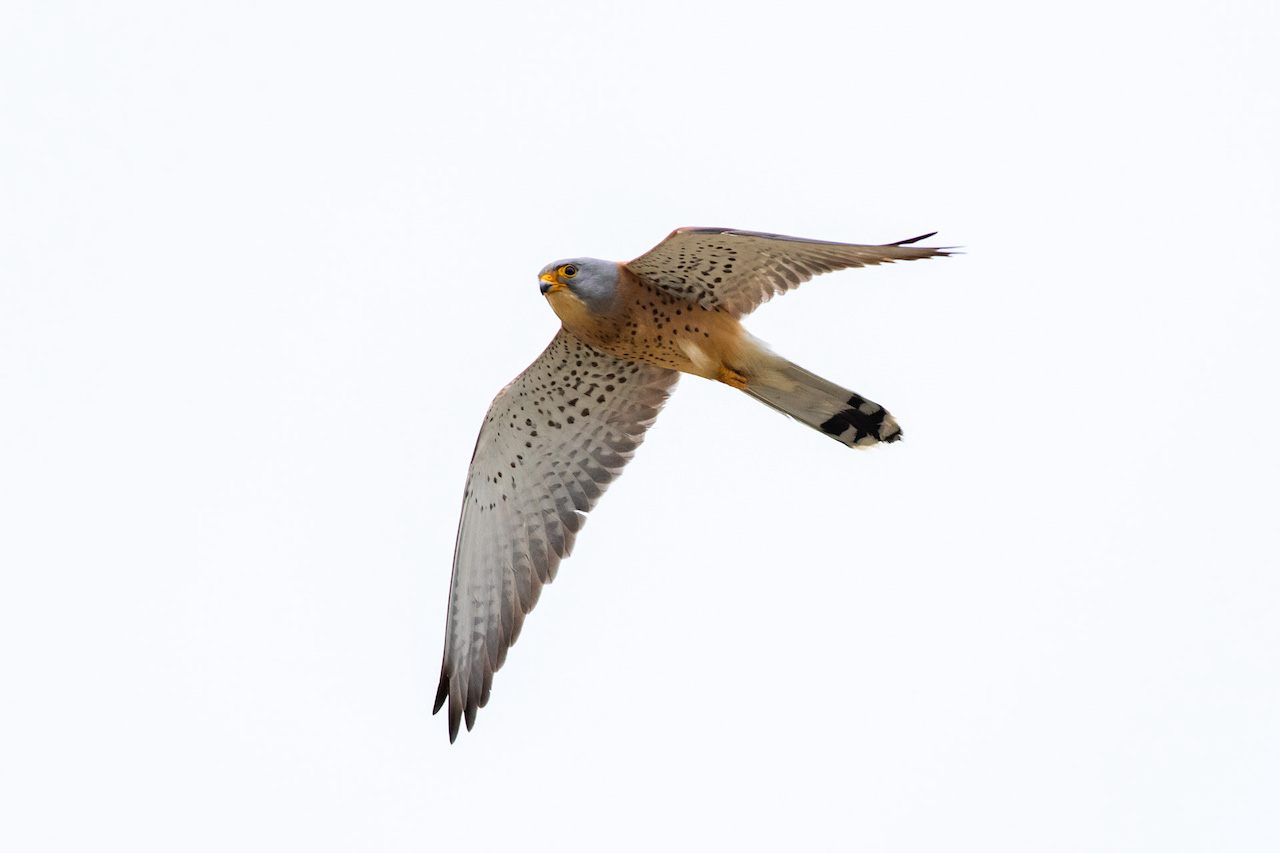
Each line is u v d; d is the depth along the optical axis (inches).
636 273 452.1
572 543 515.8
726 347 461.4
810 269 432.1
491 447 510.9
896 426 478.6
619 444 514.3
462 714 507.5
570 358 491.5
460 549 510.9
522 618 510.9
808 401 479.5
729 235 417.4
